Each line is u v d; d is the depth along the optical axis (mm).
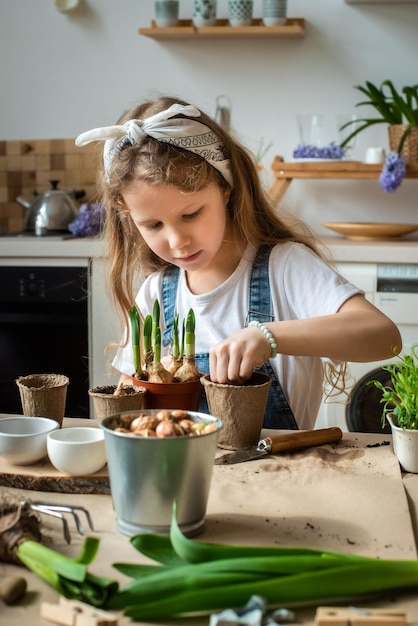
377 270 2719
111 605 717
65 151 3527
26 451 1059
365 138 3281
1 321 2955
